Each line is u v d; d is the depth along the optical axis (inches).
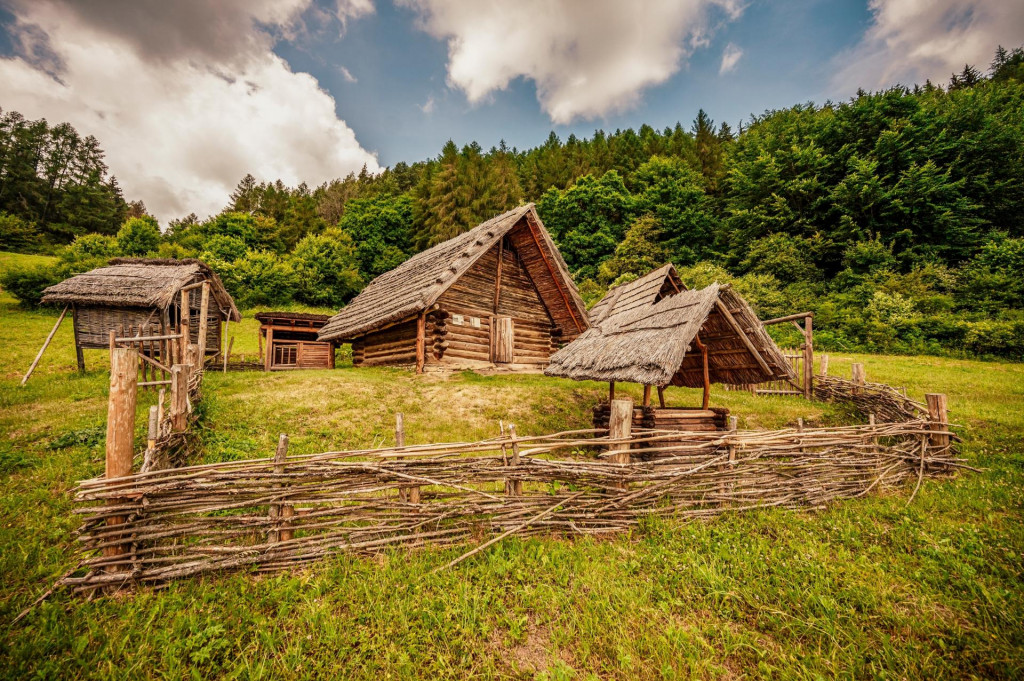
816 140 1381.6
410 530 157.8
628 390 482.3
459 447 164.6
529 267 584.7
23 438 237.6
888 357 773.3
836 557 155.3
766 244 1238.9
